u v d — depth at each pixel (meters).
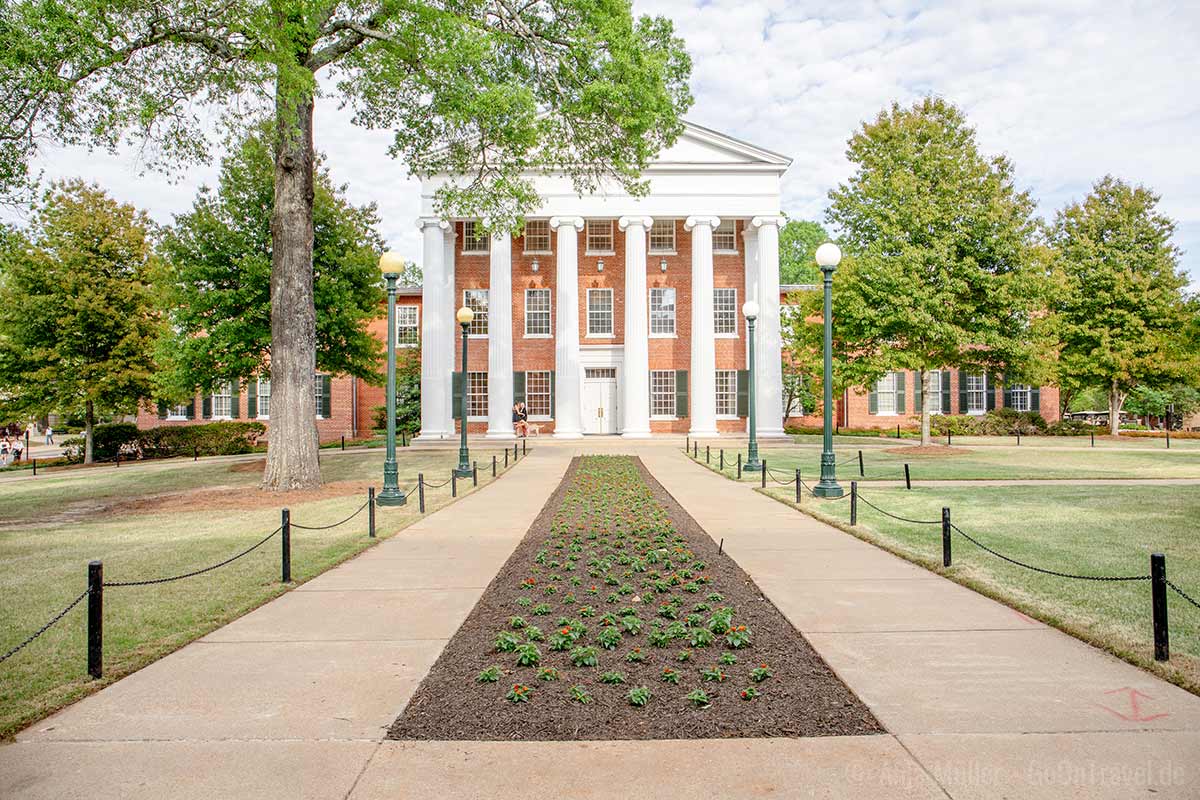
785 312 38.91
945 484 16.64
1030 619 6.26
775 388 33.19
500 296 33.28
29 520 13.98
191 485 20.17
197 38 14.64
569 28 18.30
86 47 12.88
